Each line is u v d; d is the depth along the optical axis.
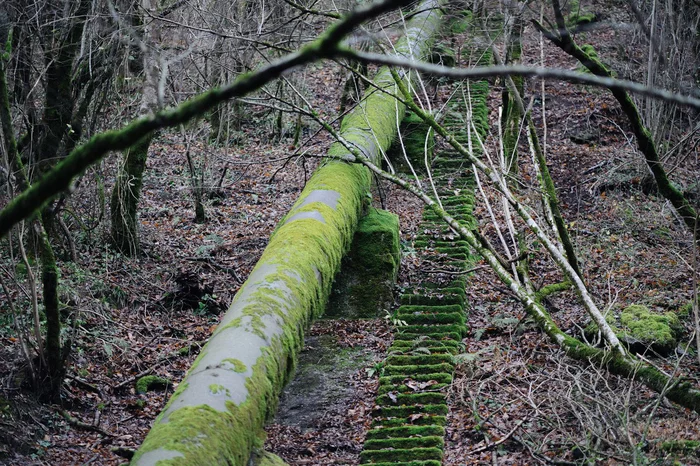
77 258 10.34
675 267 11.20
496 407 7.89
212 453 4.46
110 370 8.66
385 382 8.62
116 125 11.25
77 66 9.69
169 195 14.16
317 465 7.17
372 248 10.82
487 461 6.98
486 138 16.08
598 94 17.88
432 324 10.09
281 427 8.00
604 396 7.29
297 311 6.88
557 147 16.03
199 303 10.40
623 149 15.44
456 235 12.34
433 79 16.80
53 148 9.38
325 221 8.99
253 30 12.50
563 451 6.91
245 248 12.12
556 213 9.38
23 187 7.51
